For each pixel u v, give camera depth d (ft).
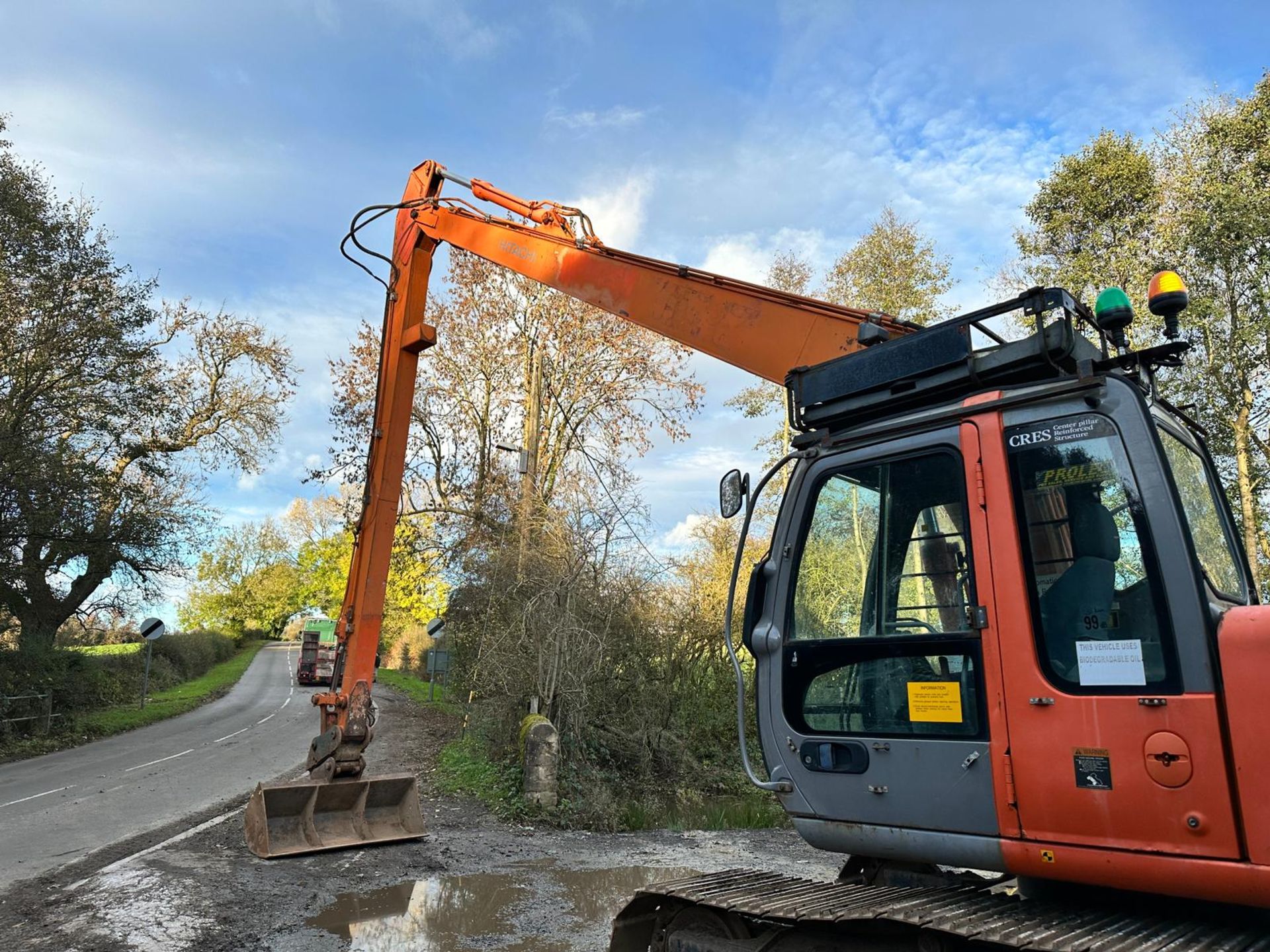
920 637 10.43
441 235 27.71
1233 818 7.87
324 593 251.19
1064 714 9.04
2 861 25.31
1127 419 9.36
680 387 86.74
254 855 25.81
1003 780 9.38
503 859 27.07
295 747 58.18
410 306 28.58
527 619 44.06
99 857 25.67
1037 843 9.09
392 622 161.48
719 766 51.31
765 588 12.32
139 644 119.75
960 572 10.32
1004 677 9.57
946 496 10.64
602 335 83.61
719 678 56.08
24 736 60.49
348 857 26.03
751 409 95.04
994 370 10.58
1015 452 10.07
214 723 76.95
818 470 12.07
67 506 63.46
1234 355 51.70
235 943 18.45
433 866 25.55
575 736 42.19
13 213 64.44
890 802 10.36
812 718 11.31
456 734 61.72
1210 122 54.85
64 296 66.18
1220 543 11.43
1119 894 9.50
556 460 84.43
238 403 94.63
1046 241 66.85
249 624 253.65
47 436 63.72
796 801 11.32
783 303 18.26
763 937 10.82
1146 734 8.48
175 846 26.84
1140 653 8.70
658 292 20.83
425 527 79.20
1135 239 61.16
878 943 9.91
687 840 31.55
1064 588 9.37
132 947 17.83
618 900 22.81
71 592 75.15
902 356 11.55
